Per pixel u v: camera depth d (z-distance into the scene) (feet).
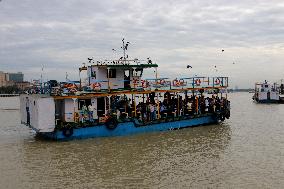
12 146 108.47
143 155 94.38
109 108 123.24
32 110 116.26
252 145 107.14
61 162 87.81
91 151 99.30
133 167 82.79
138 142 111.34
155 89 131.13
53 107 111.04
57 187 69.26
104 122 118.01
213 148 102.89
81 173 78.28
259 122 167.43
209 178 73.82
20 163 87.45
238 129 140.26
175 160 88.94
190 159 89.81
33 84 134.21
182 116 136.77
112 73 127.54
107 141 112.57
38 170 81.05
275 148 102.58
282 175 75.41
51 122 110.83
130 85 130.31
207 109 150.41
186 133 127.75
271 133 130.72
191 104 143.23
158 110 131.64
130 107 128.57
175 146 105.81
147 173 77.82
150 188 67.97
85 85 124.57
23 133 136.46
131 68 128.77
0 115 229.04
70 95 115.14
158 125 130.11
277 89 341.62
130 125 123.34
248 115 209.56
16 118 202.80
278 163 85.25
